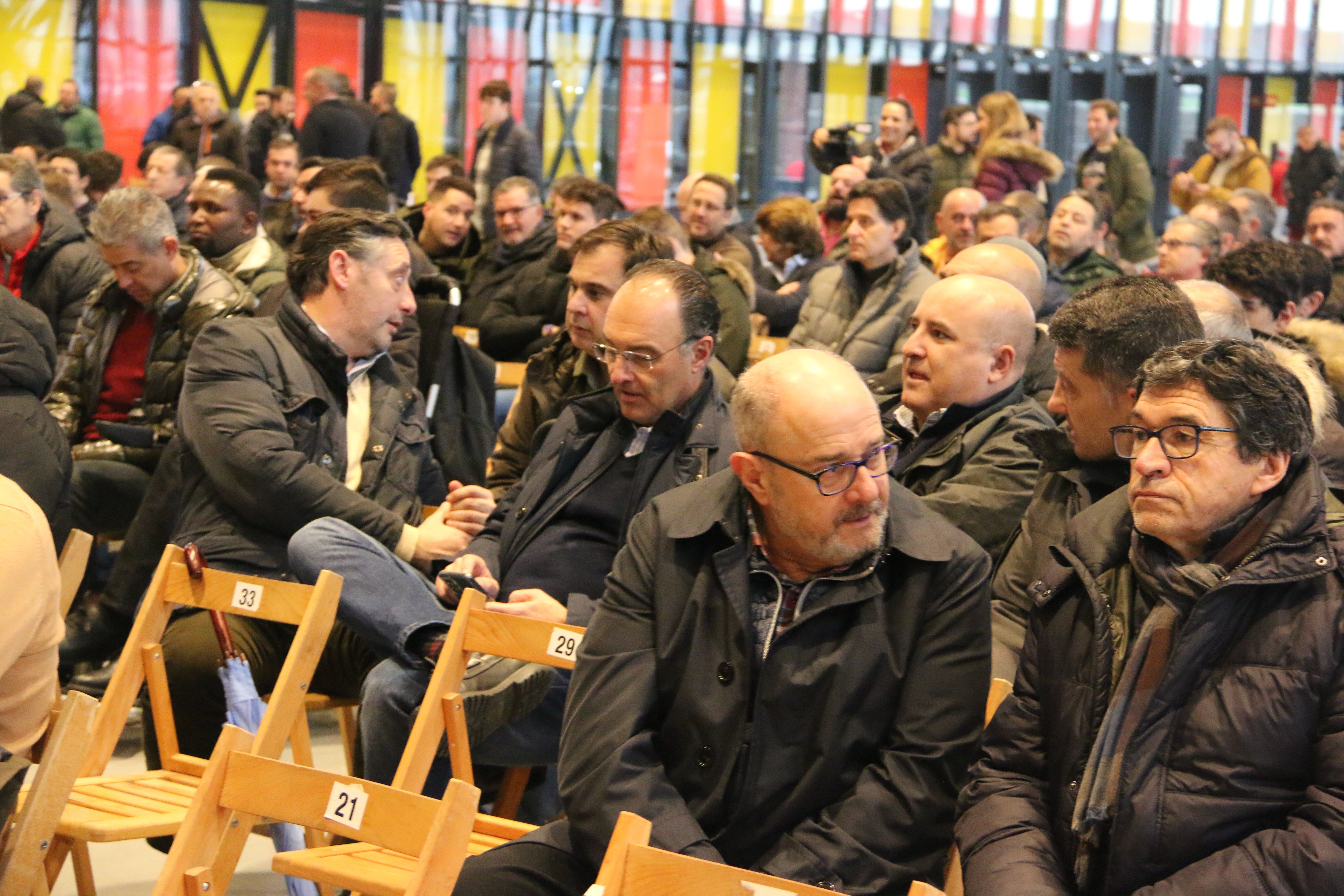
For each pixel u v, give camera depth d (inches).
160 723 122.0
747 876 68.8
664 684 89.7
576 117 554.9
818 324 229.0
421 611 121.0
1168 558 84.4
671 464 122.8
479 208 419.8
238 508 139.6
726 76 572.1
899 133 396.2
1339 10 648.4
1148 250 406.6
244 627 134.4
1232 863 76.2
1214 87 638.5
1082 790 82.7
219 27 513.7
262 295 202.4
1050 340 138.8
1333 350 148.5
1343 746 76.0
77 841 114.6
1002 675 105.5
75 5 497.4
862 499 85.6
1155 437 82.5
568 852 90.8
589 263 150.5
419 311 194.4
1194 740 79.8
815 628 87.4
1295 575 78.0
